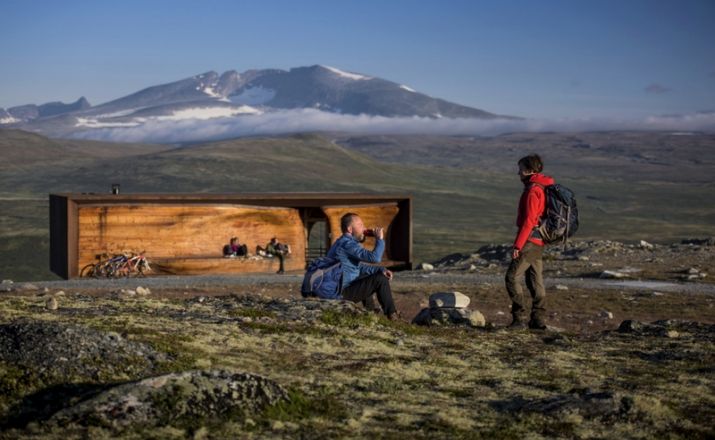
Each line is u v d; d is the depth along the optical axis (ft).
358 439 19.08
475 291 68.90
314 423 20.18
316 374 25.81
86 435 18.16
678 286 75.00
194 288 67.87
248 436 18.72
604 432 20.59
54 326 24.29
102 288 65.57
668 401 24.25
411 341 33.45
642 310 59.72
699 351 33.30
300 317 34.99
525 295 66.59
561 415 21.93
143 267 86.12
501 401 23.73
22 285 69.00
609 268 91.56
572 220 38.50
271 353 28.45
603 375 28.32
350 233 38.91
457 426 20.71
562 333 38.22
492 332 37.42
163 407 19.52
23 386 21.13
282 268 94.27
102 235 86.53
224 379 20.90
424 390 24.80
